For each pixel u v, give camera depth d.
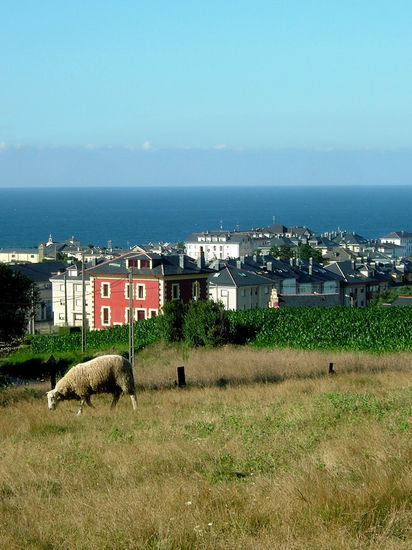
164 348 76.38
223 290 121.81
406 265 180.25
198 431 23.22
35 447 22.08
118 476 17.78
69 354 76.25
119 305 102.75
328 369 49.50
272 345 75.69
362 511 13.56
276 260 144.62
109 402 34.69
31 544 13.21
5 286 59.72
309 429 22.69
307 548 12.25
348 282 150.00
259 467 17.89
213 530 13.17
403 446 18.08
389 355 61.34
